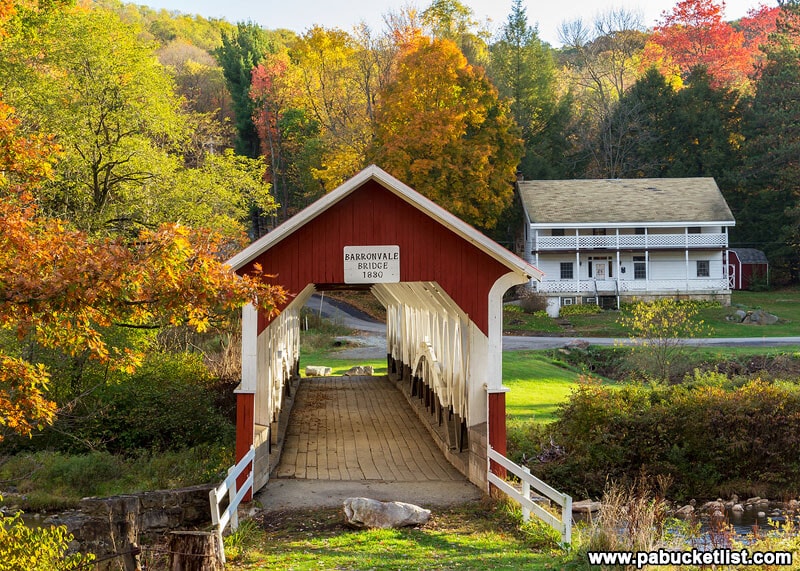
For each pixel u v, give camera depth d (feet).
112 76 82.53
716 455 63.31
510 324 151.74
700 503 60.54
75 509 52.95
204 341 101.24
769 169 197.57
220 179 92.17
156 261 27.63
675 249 166.61
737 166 205.87
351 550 33.09
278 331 58.65
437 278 44.47
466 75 162.71
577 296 165.37
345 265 44.29
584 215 169.37
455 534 36.11
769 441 63.41
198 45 316.60
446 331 55.06
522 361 108.27
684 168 207.72
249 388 42.91
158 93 87.20
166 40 304.30
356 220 44.47
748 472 63.46
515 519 38.34
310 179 195.83
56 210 83.56
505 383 91.35
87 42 81.76
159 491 46.09
